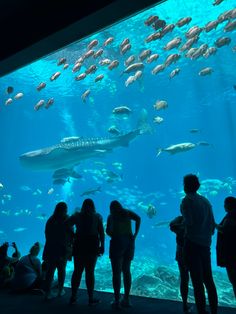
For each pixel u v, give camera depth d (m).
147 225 36.47
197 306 3.60
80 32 4.77
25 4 4.97
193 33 10.62
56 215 5.43
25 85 29.06
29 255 6.23
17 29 5.29
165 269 9.73
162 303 5.10
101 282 11.20
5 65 5.77
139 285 8.95
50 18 4.81
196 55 12.34
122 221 4.93
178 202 40.38
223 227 4.09
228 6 17.42
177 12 17.88
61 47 5.20
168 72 29.72
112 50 20.39
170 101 37.81
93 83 30.17
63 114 42.16
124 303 4.89
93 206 5.13
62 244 5.35
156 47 22.20
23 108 39.59
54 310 4.72
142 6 4.25
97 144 18.41
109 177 18.20
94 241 5.02
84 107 39.09
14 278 6.09
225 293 9.11
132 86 32.62
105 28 4.71
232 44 22.64
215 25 10.90
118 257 4.86
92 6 4.30
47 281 5.37
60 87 30.70
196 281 3.63
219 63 27.56
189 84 33.03
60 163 19.73
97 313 4.54
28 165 20.03
